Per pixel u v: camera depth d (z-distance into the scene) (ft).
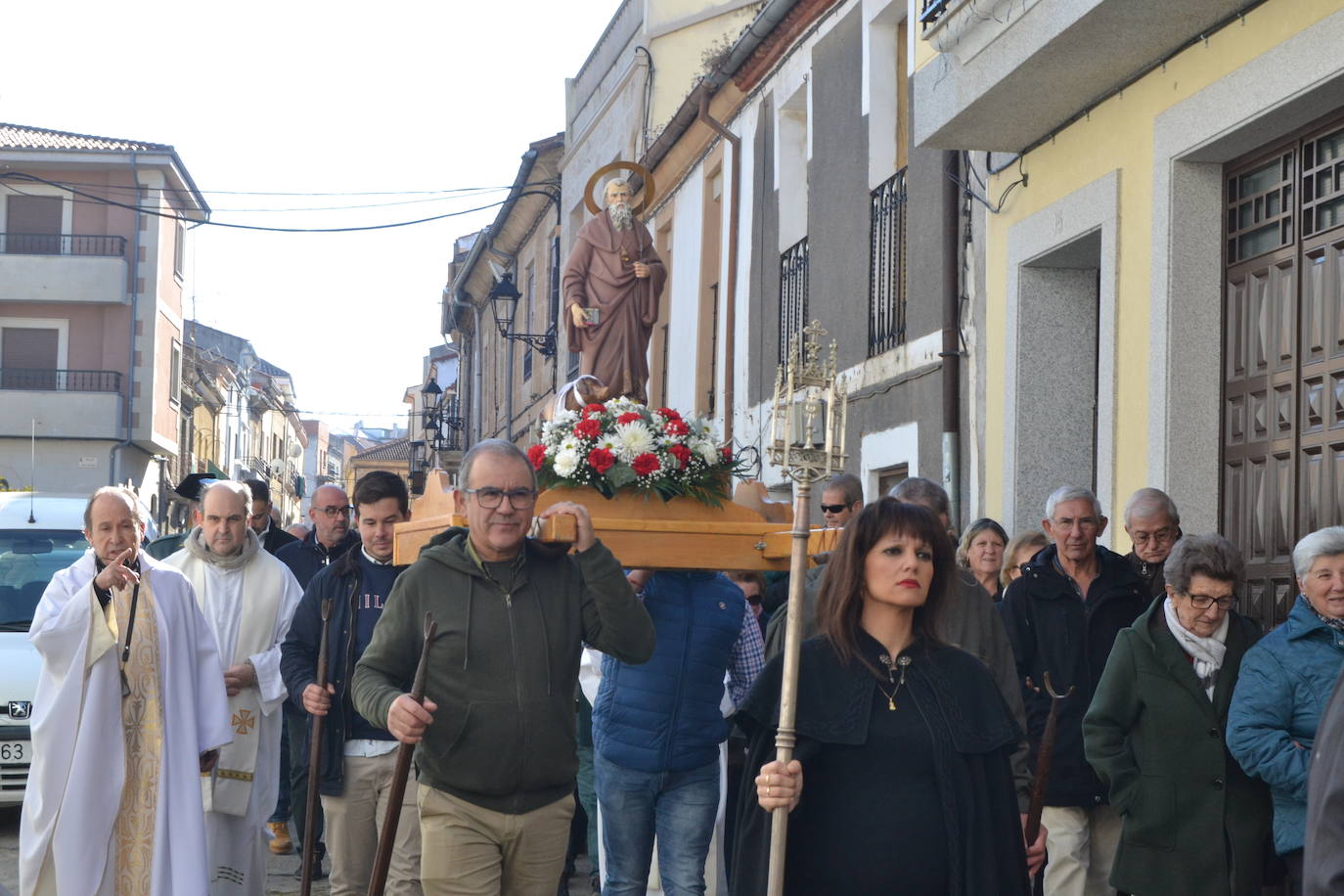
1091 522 20.67
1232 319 26.12
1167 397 26.22
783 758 12.57
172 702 21.77
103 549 21.65
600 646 16.29
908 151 39.01
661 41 70.64
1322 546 17.13
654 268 33.24
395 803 15.42
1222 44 24.97
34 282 129.49
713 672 20.01
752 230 53.93
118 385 131.75
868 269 42.14
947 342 35.58
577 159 83.66
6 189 130.41
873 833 12.71
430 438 152.35
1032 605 20.80
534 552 16.21
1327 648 17.25
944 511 19.62
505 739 15.69
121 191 131.44
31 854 20.97
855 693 13.00
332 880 21.56
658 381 68.03
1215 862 17.79
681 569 20.36
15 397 129.80
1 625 38.40
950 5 29.68
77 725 21.12
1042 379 32.30
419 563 16.12
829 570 13.39
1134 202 27.63
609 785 19.85
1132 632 18.40
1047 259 31.68
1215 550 17.97
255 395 221.05
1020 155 32.37
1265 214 25.27
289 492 282.15
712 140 59.16
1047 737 17.69
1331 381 23.20
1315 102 22.99
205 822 22.82
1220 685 18.12
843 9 44.73
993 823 12.94
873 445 41.63
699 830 19.88
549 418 23.67
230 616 24.40
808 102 47.85
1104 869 20.48
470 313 125.80
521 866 16.21
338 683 21.34
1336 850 10.07
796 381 14.71
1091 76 27.86
